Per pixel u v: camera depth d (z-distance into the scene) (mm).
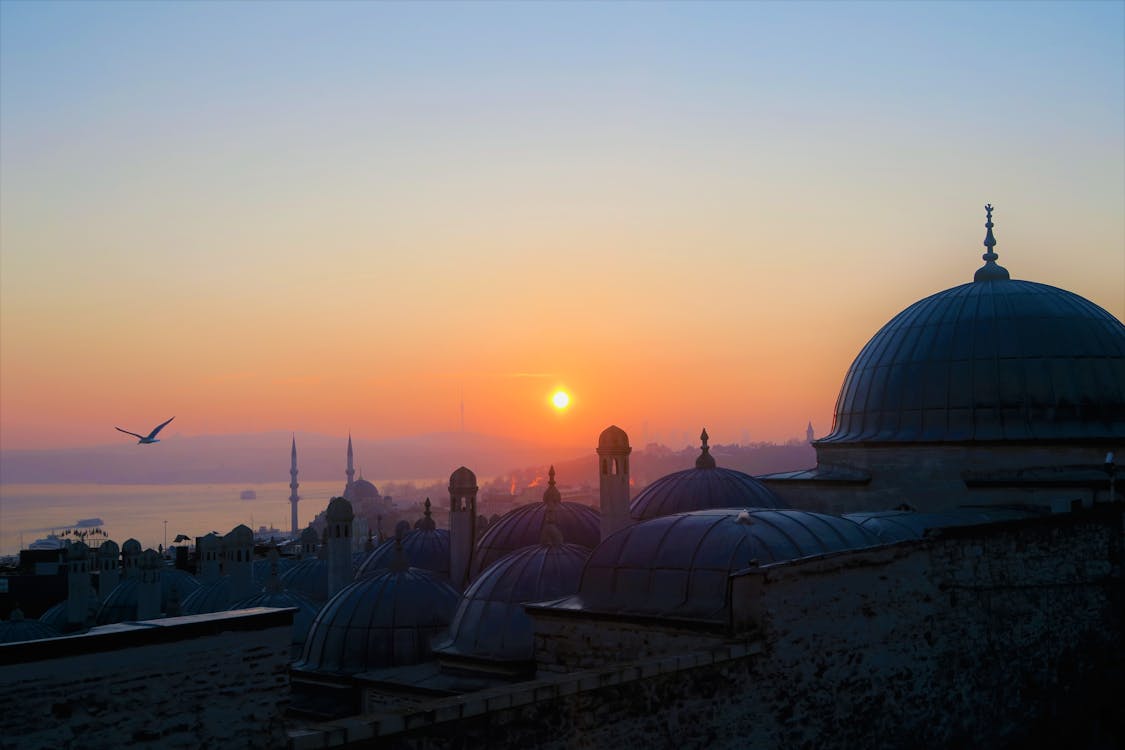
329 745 13945
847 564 22094
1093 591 29500
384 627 29766
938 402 35812
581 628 23016
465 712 15250
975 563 25797
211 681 14227
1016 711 26359
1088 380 34844
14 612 45562
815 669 20953
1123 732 29656
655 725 17734
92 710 13109
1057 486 33094
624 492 30578
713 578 22453
